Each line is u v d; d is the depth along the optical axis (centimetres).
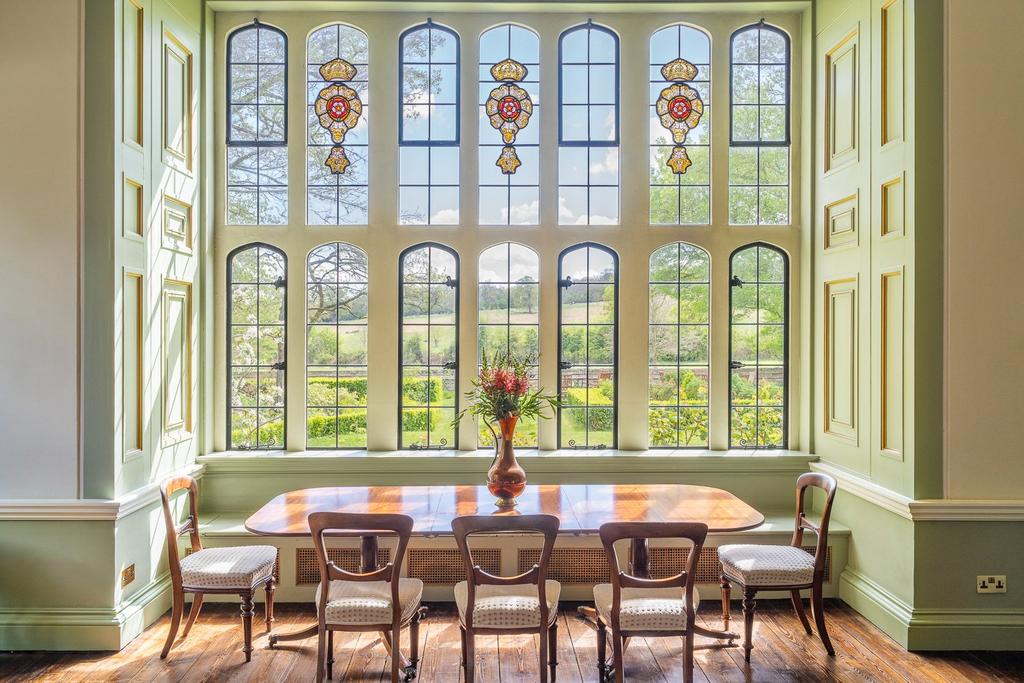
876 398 398
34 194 356
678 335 495
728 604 375
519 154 497
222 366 488
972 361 359
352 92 449
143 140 389
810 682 324
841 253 440
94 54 357
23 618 353
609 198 496
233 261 491
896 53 379
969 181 358
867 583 402
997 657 348
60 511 351
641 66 493
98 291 357
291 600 423
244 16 487
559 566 427
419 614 335
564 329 494
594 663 344
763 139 497
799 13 492
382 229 488
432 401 492
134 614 369
